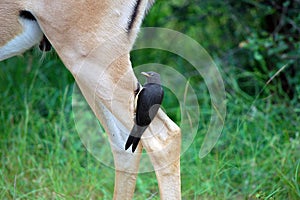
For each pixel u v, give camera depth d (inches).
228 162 524.7
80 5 405.4
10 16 420.2
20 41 429.7
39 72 657.0
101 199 507.8
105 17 407.8
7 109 614.5
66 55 415.2
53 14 408.5
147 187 531.5
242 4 653.9
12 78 653.9
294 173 507.2
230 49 666.2
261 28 658.2
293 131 563.8
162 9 689.6
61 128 595.2
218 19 671.8
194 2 664.4
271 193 482.3
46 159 553.0
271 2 635.5
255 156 528.1
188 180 531.8
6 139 573.9
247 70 658.2
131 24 412.5
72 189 516.1
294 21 617.0
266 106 603.8
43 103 632.4
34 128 585.9
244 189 514.0
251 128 574.9
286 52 631.8
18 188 517.3
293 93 627.2
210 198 508.1
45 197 505.4
